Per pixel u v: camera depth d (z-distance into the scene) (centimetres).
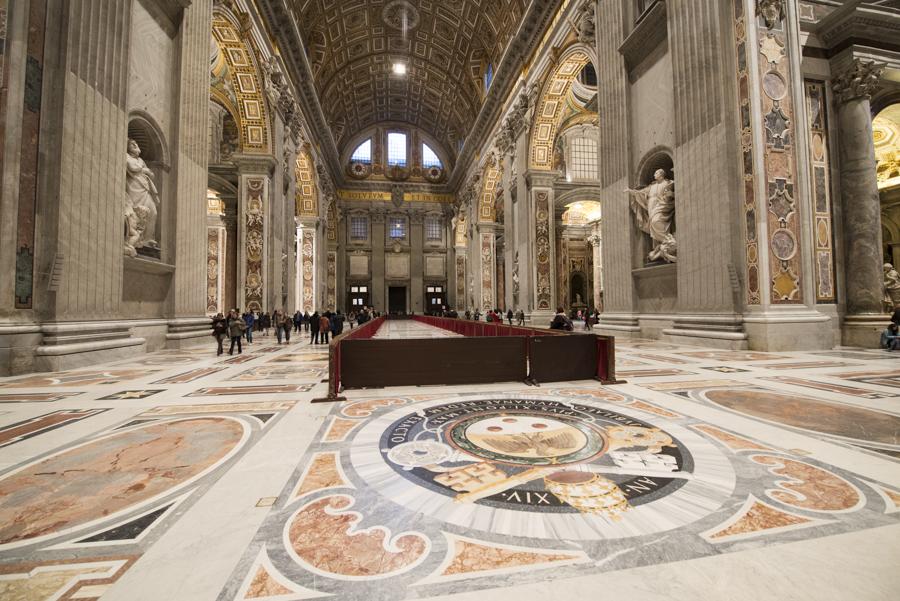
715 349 793
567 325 962
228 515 182
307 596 130
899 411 344
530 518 179
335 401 407
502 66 1959
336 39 2367
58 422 332
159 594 130
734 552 152
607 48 1184
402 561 149
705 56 856
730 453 254
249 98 1455
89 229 657
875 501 190
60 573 141
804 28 905
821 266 873
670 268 961
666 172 1022
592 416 344
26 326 570
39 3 605
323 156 2733
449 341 496
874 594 127
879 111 977
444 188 3725
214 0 1119
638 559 149
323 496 201
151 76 825
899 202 1357
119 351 711
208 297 2259
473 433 302
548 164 1806
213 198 2280
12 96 568
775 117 799
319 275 2580
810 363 607
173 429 313
